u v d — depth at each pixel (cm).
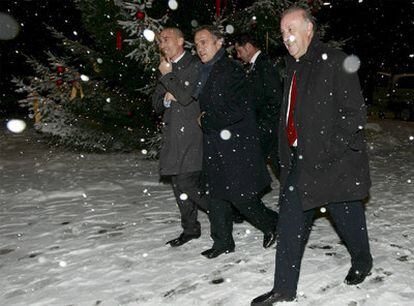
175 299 361
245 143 406
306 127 324
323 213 554
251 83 482
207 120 401
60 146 1229
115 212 607
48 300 373
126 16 936
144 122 1112
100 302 364
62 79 1150
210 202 429
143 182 779
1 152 1162
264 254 434
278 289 339
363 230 349
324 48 326
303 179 329
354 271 365
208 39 400
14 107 2048
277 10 916
